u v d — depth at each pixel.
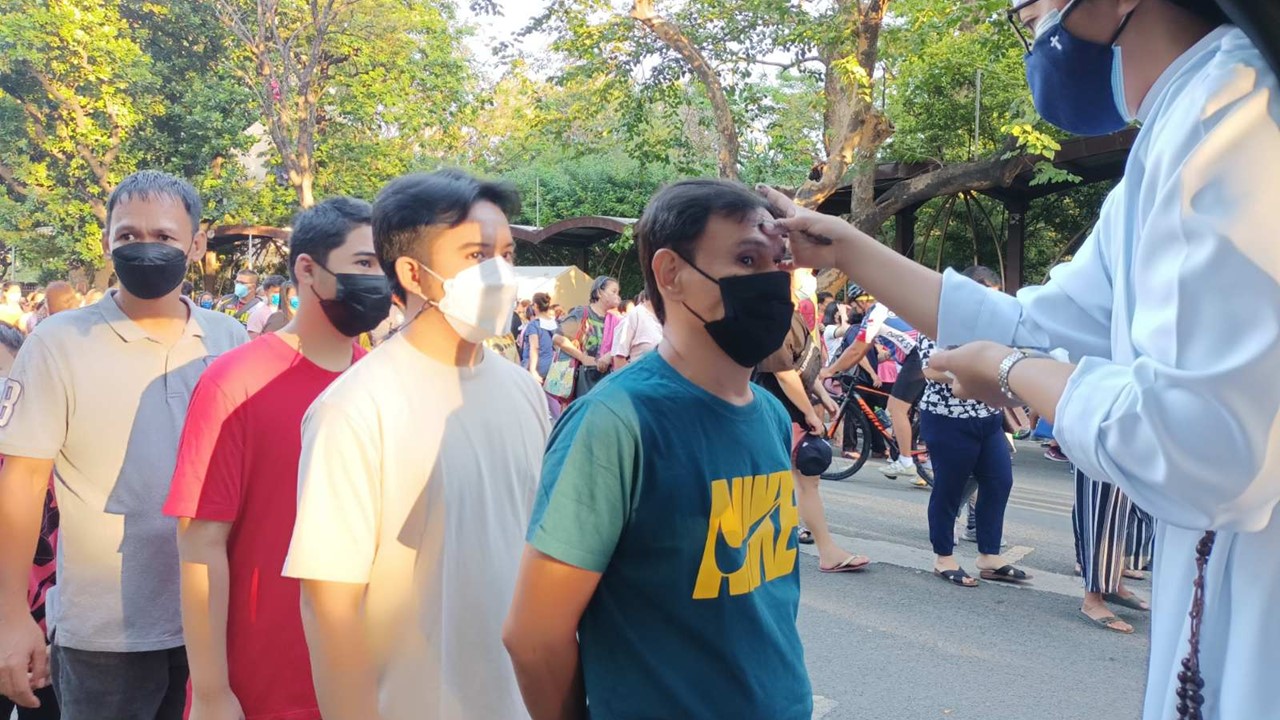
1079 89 1.38
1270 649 1.11
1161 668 1.26
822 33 11.45
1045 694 3.90
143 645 2.44
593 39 13.49
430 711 1.81
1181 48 1.23
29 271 25.59
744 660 1.53
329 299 2.23
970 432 5.31
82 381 2.44
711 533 1.50
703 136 24.27
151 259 2.47
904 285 1.60
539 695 1.55
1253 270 0.99
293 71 17.50
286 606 2.15
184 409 2.55
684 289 1.54
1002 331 1.52
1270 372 0.97
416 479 1.80
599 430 1.45
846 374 8.90
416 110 23.02
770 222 1.54
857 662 4.24
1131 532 4.63
